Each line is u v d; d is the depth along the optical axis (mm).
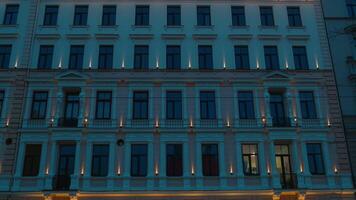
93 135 25922
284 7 30422
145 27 29219
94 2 29828
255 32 29406
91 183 24844
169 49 28734
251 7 30234
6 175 24812
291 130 26203
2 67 27703
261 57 28609
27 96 26859
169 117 26859
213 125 26594
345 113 27281
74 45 28531
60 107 26500
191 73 27797
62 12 29516
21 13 29359
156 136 26172
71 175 24734
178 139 26094
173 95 27516
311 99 27859
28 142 25703
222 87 27594
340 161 26047
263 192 24875
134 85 27406
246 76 27891
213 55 28547
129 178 25000
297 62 28891
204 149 26203
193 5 30094
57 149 25547
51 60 28109
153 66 27953
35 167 25328
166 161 25703
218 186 25078
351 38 29672
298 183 25156
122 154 25625
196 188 24906
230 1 30312
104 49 28594
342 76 28312
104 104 27078
